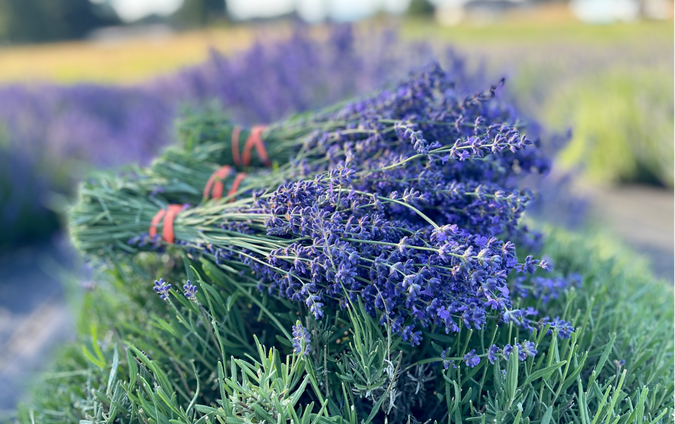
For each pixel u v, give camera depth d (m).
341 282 0.89
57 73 16.44
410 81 1.31
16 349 2.67
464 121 1.16
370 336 0.91
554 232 1.77
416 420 0.96
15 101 6.62
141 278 1.39
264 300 1.05
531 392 0.92
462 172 1.22
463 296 0.88
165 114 3.75
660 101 5.86
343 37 3.42
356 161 1.17
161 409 0.93
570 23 21.48
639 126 5.49
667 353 1.14
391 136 1.22
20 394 2.14
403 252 0.88
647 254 3.29
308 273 0.97
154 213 1.24
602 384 1.03
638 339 1.11
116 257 1.28
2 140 4.86
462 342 1.01
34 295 3.39
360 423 0.96
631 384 1.03
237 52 3.40
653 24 16.78
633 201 4.90
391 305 0.87
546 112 6.66
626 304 1.28
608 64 7.84
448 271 0.90
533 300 1.21
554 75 8.34
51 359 1.97
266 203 1.06
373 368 0.91
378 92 1.45
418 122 1.16
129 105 7.61
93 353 1.26
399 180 1.07
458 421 0.90
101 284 1.57
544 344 1.04
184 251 1.19
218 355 1.07
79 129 5.56
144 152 3.63
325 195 0.99
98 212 1.29
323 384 0.97
